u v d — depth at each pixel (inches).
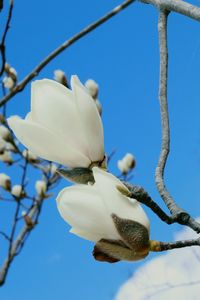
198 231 23.5
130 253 22.9
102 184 22.9
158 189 25.5
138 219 22.8
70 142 24.2
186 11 29.6
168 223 23.5
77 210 22.8
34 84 24.4
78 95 24.1
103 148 24.5
